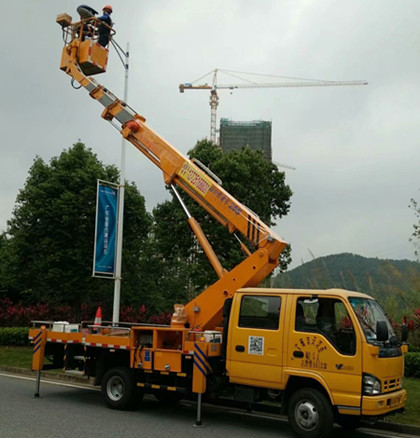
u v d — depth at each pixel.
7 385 11.71
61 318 23.28
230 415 9.30
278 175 22.03
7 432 7.20
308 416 7.33
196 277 21.02
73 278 26.20
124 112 10.89
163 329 8.98
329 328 7.50
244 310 8.30
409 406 9.65
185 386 8.76
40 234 25.72
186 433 7.66
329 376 7.26
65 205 25.38
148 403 10.21
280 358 7.72
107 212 15.67
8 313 22.55
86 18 11.97
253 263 8.85
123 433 7.47
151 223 29.69
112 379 9.49
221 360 8.55
